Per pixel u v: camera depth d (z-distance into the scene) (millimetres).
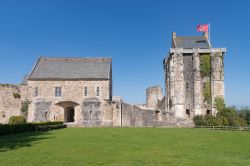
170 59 68438
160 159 16719
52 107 57312
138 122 55375
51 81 57875
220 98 65000
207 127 52469
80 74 58719
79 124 53500
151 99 80562
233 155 18828
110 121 56625
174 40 70750
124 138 28547
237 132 39406
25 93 57406
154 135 32406
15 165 14516
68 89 57750
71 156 17312
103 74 58594
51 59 62719
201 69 66688
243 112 74438
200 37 71500
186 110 66438
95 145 22609
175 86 66875
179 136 31625
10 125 33438
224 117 60219
